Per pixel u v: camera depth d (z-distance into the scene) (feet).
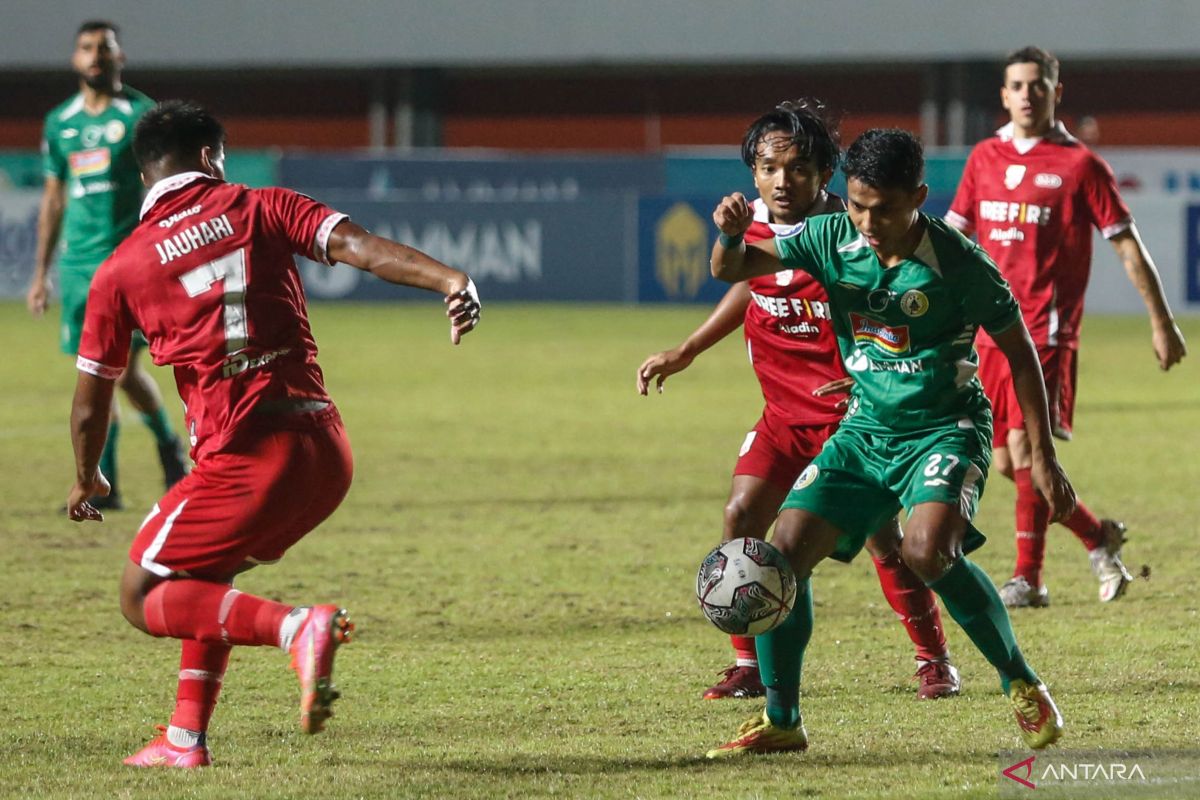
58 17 397.39
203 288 48.44
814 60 382.63
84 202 107.65
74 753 52.54
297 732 55.67
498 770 49.83
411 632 73.31
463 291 46.52
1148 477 120.16
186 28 396.98
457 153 415.64
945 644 61.16
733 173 317.63
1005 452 81.05
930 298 50.34
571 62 391.04
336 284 312.50
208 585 47.83
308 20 394.73
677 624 75.00
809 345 60.03
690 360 63.36
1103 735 53.16
